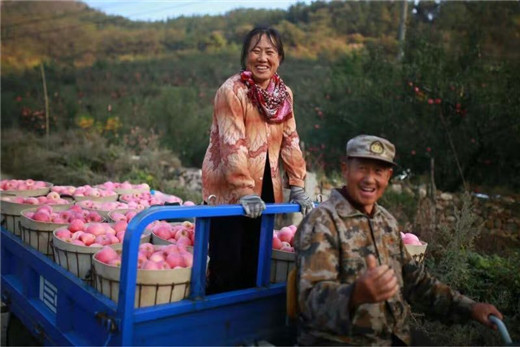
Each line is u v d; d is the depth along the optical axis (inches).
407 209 285.9
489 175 364.5
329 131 436.5
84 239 121.8
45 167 438.6
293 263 116.3
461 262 176.6
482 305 98.3
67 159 451.2
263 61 120.7
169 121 586.6
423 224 225.1
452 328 147.3
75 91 922.7
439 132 362.6
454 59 392.5
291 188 130.6
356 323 91.8
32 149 487.2
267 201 129.1
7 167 457.7
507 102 341.1
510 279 175.8
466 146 354.0
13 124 605.3
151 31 1910.7
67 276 112.3
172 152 514.3
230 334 103.0
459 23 483.8
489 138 346.9
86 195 191.2
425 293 101.8
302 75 949.2
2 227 159.9
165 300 96.3
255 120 121.1
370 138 94.4
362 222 94.7
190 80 1120.2
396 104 387.5
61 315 114.8
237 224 123.7
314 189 293.4
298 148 131.5
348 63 530.3
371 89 408.2
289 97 130.2
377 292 79.3
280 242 124.6
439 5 539.5
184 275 97.7
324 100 471.2
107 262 103.2
